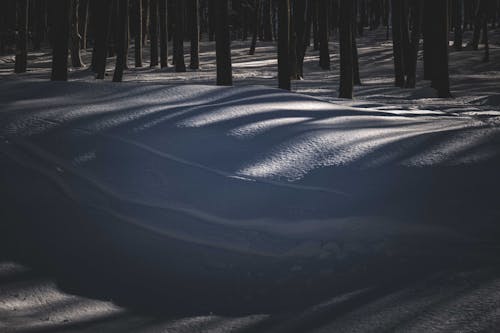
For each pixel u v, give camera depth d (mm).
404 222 6273
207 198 6621
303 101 9273
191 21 38375
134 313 5223
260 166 6902
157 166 6992
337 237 6238
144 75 32781
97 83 9516
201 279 5816
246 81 26875
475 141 7336
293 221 6320
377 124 8359
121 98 8750
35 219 6543
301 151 7133
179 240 6348
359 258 6004
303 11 28750
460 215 6312
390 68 37188
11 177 7008
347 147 7211
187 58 45688
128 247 6258
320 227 6285
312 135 7484
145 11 53844
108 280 5762
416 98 19688
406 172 6738
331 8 60375
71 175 7016
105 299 5457
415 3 23859
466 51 45250
